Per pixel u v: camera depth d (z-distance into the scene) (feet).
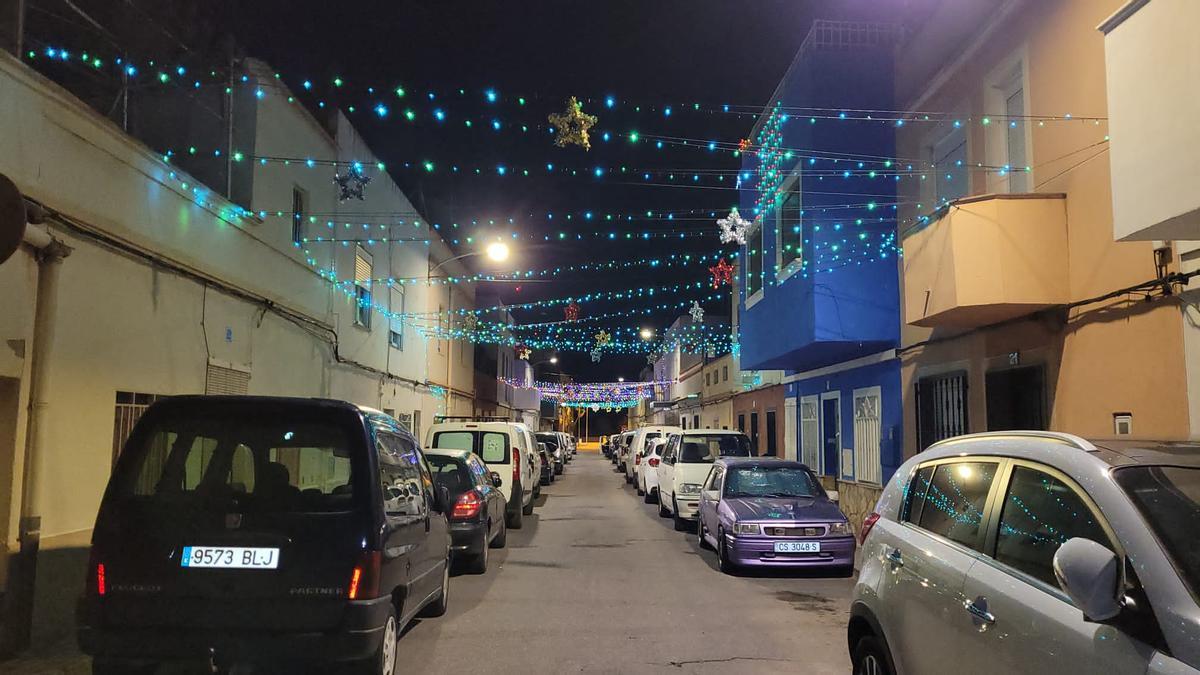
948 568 12.37
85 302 25.49
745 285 63.57
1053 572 10.36
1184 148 18.15
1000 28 33.73
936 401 39.47
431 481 25.32
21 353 22.26
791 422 66.64
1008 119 33.65
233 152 38.91
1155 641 8.43
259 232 39.73
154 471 17.01
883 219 44.45
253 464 17.24
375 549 16.75
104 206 26.61
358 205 56.54
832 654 21.95
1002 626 10.59
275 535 16.35
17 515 22.11
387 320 65.05
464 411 105.09
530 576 33.83
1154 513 9.57
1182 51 18.24
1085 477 10.48
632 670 20.47
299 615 16.05
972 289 29.19
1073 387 28.14
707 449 52.65
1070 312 28.43
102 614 15.93
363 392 58.59
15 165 22.24
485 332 93.71
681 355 145.07
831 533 33.30
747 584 32.17
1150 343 24.32
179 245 31.76
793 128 48.98
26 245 22.02
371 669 16.80
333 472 17.66
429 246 81.71
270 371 41.29
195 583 16.05
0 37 23.41
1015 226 28.89
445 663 21.02
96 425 26.02
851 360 51.49
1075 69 28.45
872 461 47.70
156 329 29.84
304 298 46.34
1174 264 23.38
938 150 40.47
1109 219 26.45
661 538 46.06
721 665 20.92
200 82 38.29
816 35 45.32
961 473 13.67
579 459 163.73
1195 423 22.35
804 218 45.50
